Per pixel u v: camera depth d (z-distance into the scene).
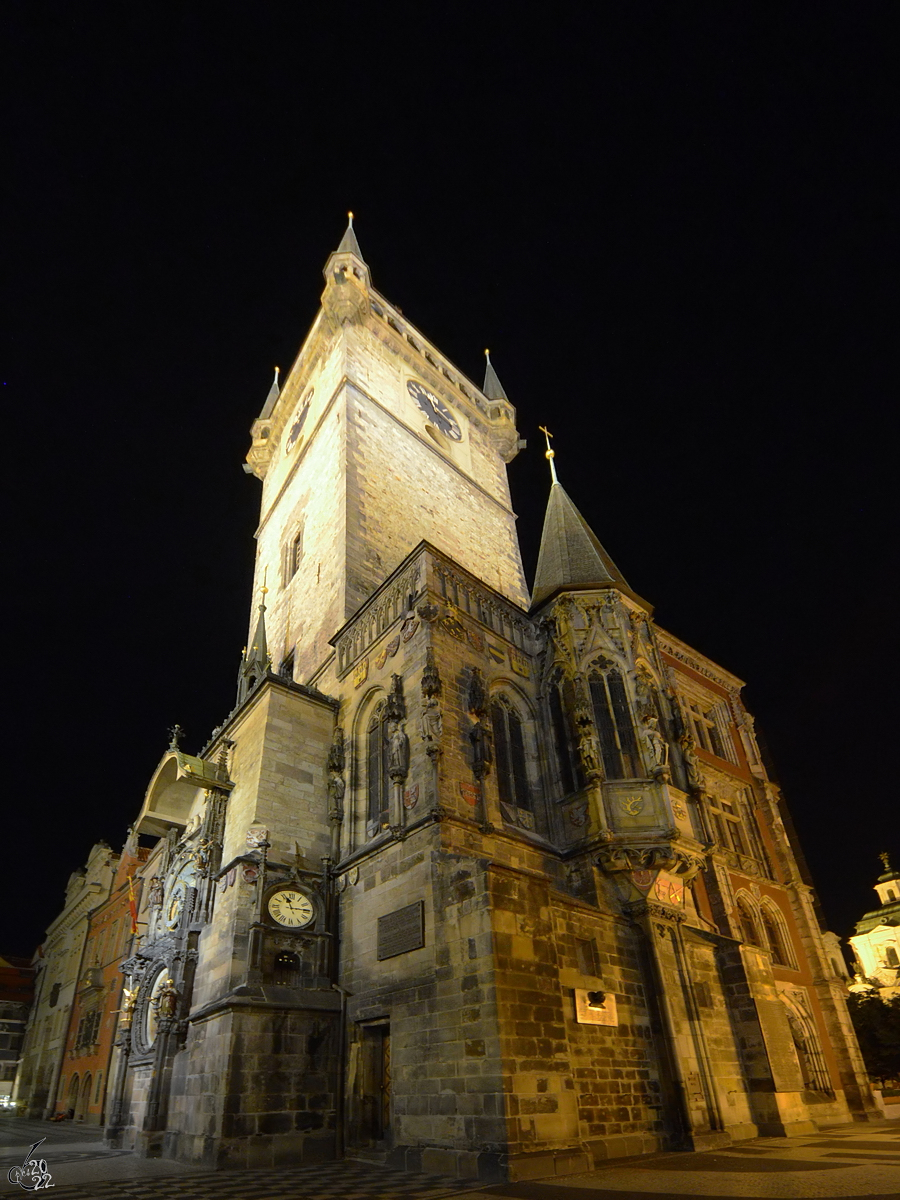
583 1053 19.72
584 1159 16.78
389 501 39.44
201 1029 22.45
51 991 63.19
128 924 44.84
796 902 36.03
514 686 29.12
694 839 25.38
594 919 22.61
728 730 40.06
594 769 26.19
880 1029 54.12
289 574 42.41
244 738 28.80
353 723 28.48
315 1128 20.47
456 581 29.02
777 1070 24.72
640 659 29.41
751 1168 16.25
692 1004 23.39
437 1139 17.58
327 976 23.19
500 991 17.44
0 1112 64.81
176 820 31.27
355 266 47.62
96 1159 22.59
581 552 33.06
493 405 55.28
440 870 20.75
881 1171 14.80
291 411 52.03
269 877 24.14
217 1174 18.00
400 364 48.56
